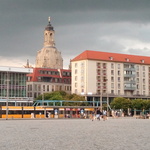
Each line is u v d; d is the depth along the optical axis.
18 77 165.38
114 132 43.47
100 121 87.62
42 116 123.81
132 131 45.53
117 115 137.38
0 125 63.66
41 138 34.62
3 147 26.78
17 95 164.38
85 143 29.59
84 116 124.25
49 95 188.50
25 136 37.16
